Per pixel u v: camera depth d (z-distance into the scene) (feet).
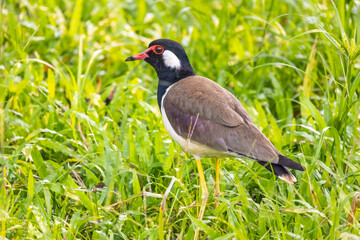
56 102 41.45
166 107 34.14
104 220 29.99
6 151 38.96
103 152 35.45
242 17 53.98
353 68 42.11
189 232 29.50
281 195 33.04
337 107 37.76
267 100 46.44
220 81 46.44
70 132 39.34
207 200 32.68
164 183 34.81
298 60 50.80
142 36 56.80
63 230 29.66
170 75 35.88
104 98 45.19
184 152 36.96
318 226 29.09
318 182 32.96
